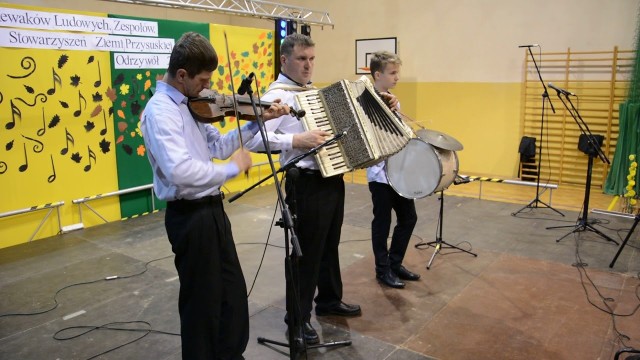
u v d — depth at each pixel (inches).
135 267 153.3
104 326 116.5
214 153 83.1
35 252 167.2
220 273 78.6
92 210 195.6
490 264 150.9
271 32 256.2
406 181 124.9
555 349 103.8
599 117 253.0
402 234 134.3
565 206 220.2
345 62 329.1
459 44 286.5
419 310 121.4
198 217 74.8
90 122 190.1
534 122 271.4
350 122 92.2
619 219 197.8
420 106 305.4
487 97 283.0
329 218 99.4
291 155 96.4
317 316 118.3
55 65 177.2
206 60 69.9
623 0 238.7
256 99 80.7
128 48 196.9
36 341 109.9
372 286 135.3
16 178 172.2
